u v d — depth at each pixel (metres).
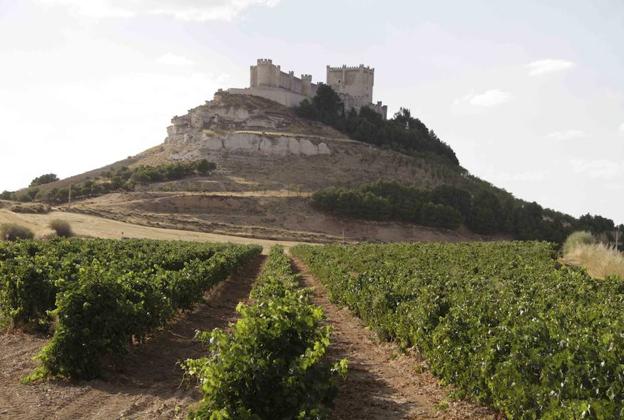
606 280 22.39
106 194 106.25
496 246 46.41
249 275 43.50
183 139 146.12
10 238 50.44
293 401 8.98
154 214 94.62
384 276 24.00
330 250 52.69
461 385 11.99
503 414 10.88
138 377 13.23
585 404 8.14
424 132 177.25
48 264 19.17
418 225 103.19
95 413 10.71
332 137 147.25
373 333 19.69
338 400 12.16
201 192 110.31
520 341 10.77
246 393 8.91
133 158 148.25
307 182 123.12
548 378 9.43
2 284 17.47
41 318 16.94
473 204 109.38
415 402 12.09
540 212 114.00
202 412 8.64
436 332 13.18
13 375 12.92
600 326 12.61
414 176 132.25
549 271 25.92
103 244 39.72
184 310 21.55
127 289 15.17
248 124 146.50
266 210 103.00
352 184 123.31
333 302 27.55
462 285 20.50
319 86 162.50
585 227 106.31
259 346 9.59
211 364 8.98
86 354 12.68
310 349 9.62
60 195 103.81
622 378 9.09
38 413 10.61
